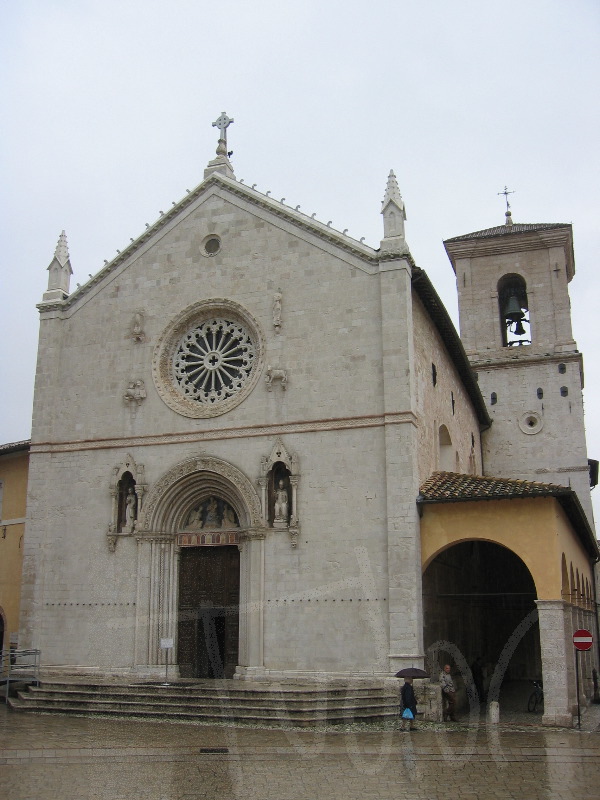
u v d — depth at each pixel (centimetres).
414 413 3262
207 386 3612
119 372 3681
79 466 3638
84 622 3456
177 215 3769
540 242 5578
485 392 5509
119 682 3189
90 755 2175
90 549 3531
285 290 3497
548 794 1786
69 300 3844
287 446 3334
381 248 3372
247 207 3647
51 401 3741
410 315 3322
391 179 3453
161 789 1817
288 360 3419
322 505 3238
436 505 3189
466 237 5753
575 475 5234
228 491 3419
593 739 2548
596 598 5650
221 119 3922
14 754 2175
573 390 5344
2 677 3425
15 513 4219
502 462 5384
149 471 3522
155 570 3422
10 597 4109
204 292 3638
